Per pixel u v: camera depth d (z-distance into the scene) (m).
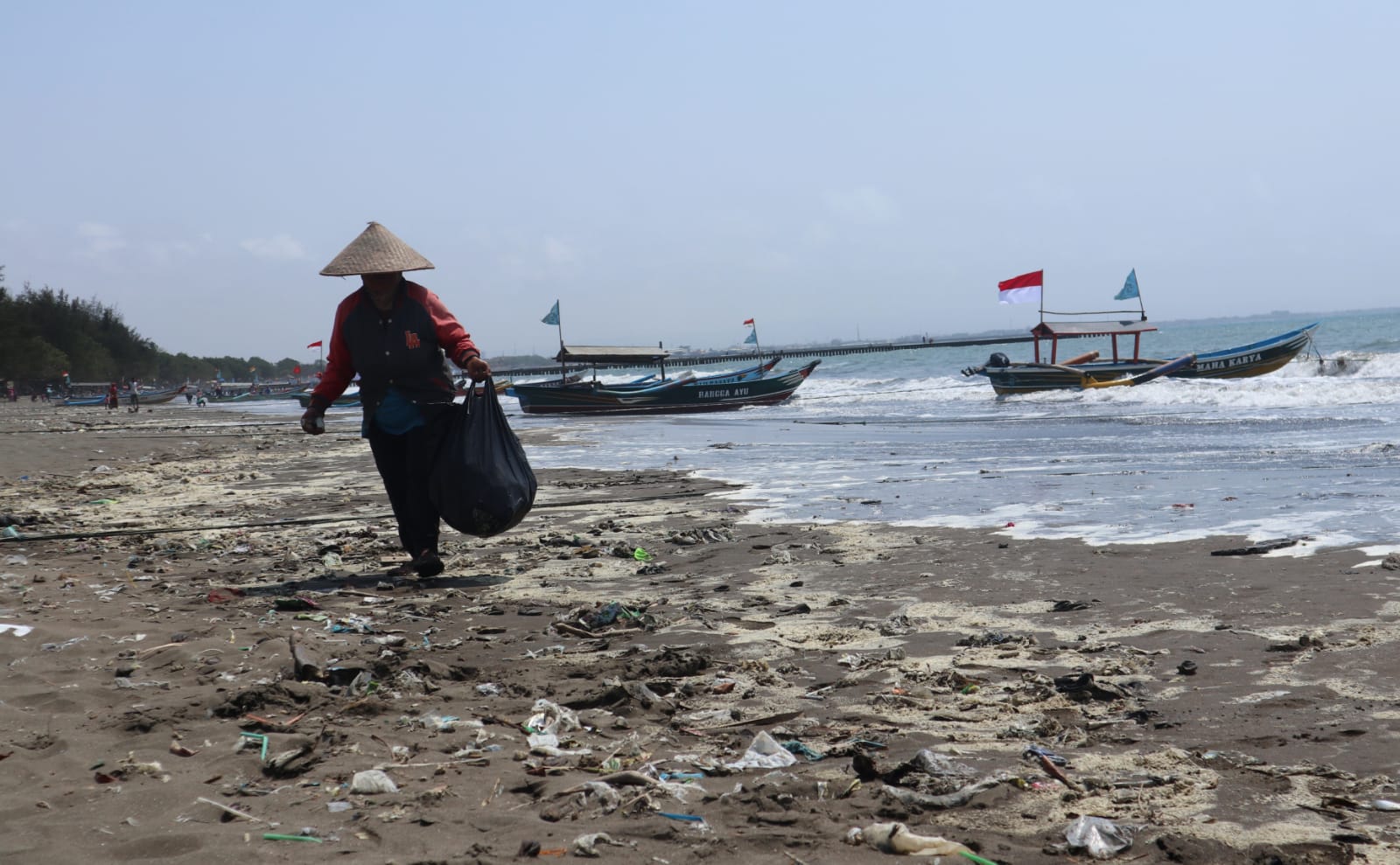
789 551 7.61
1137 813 2.81
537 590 6.54
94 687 4.28
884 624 5.24
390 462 7.04
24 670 4.57
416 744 3.54
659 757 3.41
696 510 10.23
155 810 2.96
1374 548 6.46
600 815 2.88
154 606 6.11
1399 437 13.80
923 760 3.21
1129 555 6.74
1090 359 34.25
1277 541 6.89
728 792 3.05
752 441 20.22
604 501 11.25
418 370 6.88
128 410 60.91
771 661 4.66
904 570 6.68
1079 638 4.79
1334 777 2.99
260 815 2.91
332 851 2.64
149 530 9.64
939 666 4.44
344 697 4.16
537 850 2.62
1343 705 3.62
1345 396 22.91
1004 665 4.42
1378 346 55.75
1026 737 3.49
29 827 2.83
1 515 10.77
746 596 6.12
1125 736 3.46
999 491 10.46
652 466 15.73
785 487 11.77
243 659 4.71
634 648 4.90
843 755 3.39
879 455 15.55
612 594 6.35
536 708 3.94
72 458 20.53
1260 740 3.34
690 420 30.91
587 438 23.89
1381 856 2.50
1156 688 3.98
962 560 6.92
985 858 2.57
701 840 2.70
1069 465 12.58
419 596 6.42
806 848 2.64
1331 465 11.02
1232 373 33.34
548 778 3.18
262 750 3.48
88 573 7.45
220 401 93.94
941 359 101.88
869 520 8.95
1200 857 2.53
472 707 4.02
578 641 5.14
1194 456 12.91
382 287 6.82
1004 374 32.31
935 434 19.36
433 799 3.01
